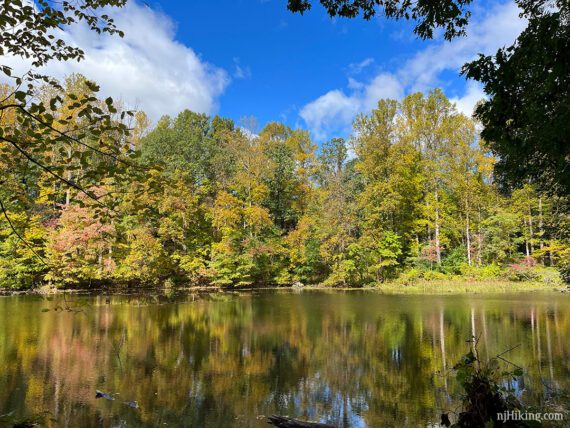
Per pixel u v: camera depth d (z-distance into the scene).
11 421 5.26
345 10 3.93
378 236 29.09
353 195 31.42
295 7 3.97
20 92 2.77
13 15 3.03
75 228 19.12
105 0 3.39
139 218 21.47
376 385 6.99
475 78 3.65
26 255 18.45
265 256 28.80
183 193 25.52
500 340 10.13
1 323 12.08
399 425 5.39
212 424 5.41
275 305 17.67
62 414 5.61
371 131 32.66
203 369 7.83
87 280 22.16
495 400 3.29
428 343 10.04
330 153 44.44
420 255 29.86
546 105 3.47
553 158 4.07
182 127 37.84
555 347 9.29
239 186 30.16
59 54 3.45
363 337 10.80
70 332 10.93
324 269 31.09
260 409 5.93
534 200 27.42
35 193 18.52
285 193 36.34
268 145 37.06
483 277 27.38
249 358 8.66
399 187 30.31
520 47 3.36
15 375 7.25
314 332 11.50
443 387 6.88
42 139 2.92
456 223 31.19
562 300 18.88
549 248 26.58
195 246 27.30
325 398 6.39
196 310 15.75
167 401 6.18
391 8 3.84
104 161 3.44
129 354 8.81
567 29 3.11
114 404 6.02
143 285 24.27
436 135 32.62
